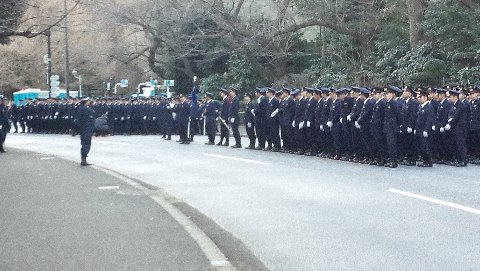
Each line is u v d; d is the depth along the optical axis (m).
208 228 10.44
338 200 12.60
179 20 41.12
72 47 56.34
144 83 60.72
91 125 19.72
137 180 16.52
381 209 11.57
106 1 43.12
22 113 41.56
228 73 42.38
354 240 9.40
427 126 18.03
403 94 18.83
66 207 11.96
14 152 25.20
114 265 7.72
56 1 38.59
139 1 42.84
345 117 19.67
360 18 37.62
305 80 39.41
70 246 8.74
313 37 45.78
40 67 58.91
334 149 20.52
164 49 47.34
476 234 9.52
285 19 37.94
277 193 13.73
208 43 42.66
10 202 12.53
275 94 23.34
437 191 13.38
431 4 31.31
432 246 8.90
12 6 21.64
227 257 8.51
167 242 9.05
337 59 39.84
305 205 12.23
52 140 33.28
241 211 11.88
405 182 14.78
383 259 8.34
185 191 14.47
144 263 7.83
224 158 21.17
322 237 9.66
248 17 40.91
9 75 58.88
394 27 35.03
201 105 34.12
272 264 8.26
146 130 36.44
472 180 15.04
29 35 21.30
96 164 20.45
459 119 18.22
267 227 10.46
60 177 16.58
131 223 10.44
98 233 9.62
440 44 30.67
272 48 39.59
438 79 30.12
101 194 13.66
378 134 18.22
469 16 29.91
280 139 23.44
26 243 8.92
